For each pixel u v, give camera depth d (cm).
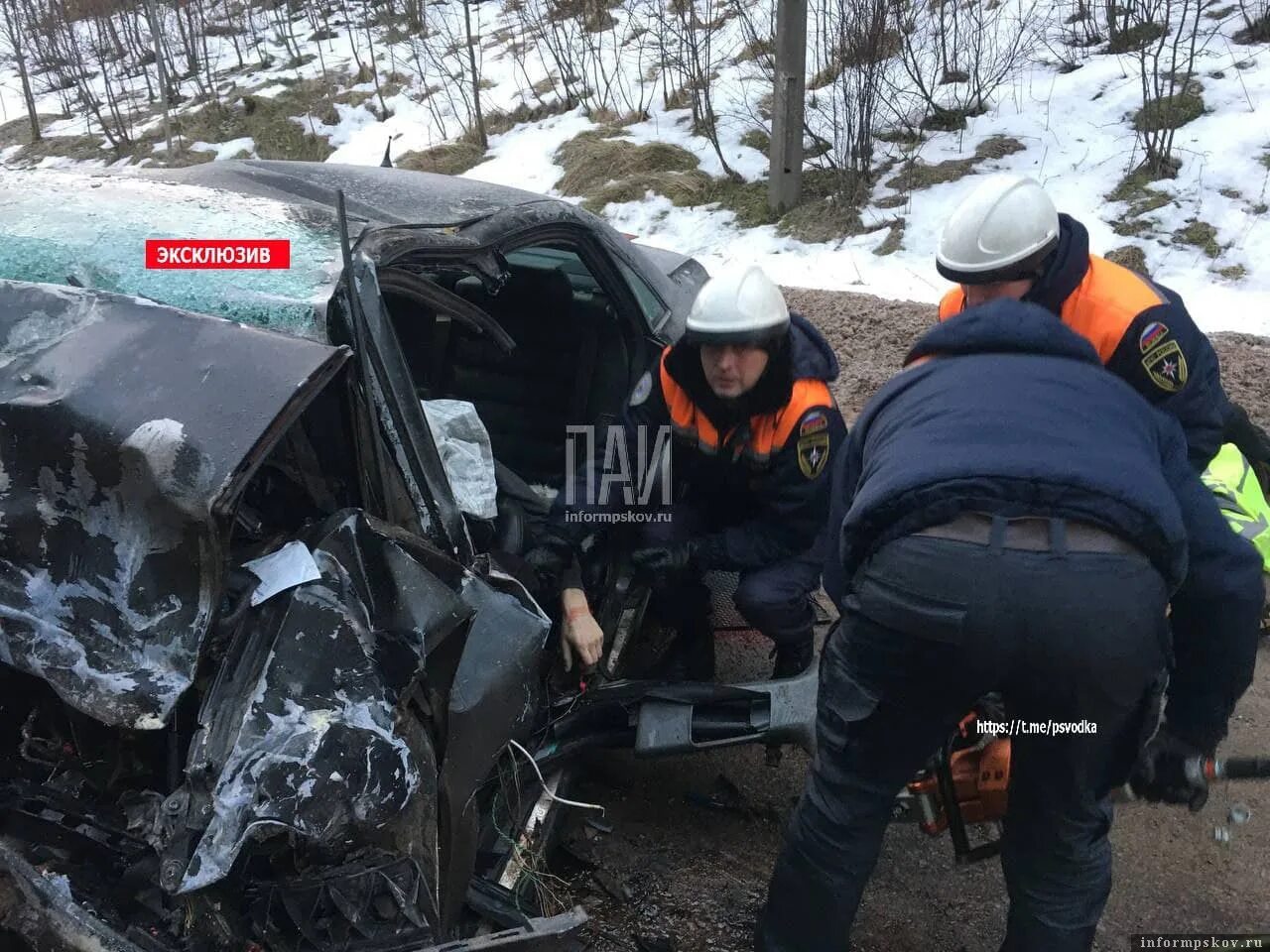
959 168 674
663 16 908
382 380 179
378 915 154
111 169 255
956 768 210
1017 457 159
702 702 227
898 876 234
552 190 789
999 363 176
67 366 162
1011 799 182
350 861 152
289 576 152
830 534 196
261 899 151
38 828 161
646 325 292
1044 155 670
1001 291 217
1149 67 712
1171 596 170
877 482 167
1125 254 576
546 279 290
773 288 231
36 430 155
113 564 150
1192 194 606
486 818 200
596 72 923
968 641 157
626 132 820
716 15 924
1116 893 229
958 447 163
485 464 210
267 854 150
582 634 232
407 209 245
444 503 186
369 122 991
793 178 685
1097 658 156
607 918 215
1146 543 158
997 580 155
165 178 240
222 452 146
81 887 155
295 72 1110
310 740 142
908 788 215
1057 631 154
